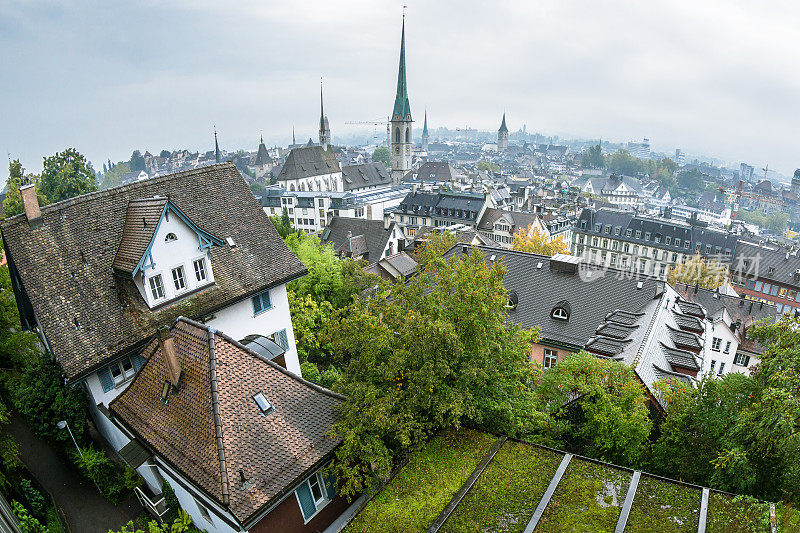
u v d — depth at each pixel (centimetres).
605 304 3719
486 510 1539
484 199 11450
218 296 2608
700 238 8500
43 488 2159
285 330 3034
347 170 18012
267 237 2992
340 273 4191
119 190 2634
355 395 1727
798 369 1739
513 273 4166
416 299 2130
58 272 2317
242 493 1524
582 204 15650
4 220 2317
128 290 2405
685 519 1465
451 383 1909
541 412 2188
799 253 8431
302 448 1698
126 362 2369
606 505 1527
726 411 1966
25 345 2473
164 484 1950
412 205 12288
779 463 1734
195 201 2841
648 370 2639
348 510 1848
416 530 1492
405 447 1805
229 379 1745
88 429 2359
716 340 5169
